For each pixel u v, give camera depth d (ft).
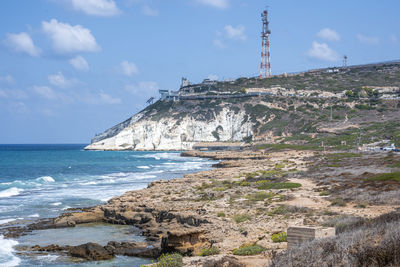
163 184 176.55
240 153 458.50
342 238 41.14
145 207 115.14
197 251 71.56
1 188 187.01
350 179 139.33
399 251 33.65
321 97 652.48
